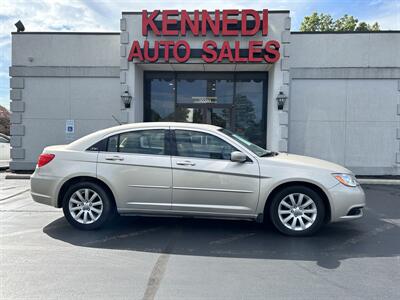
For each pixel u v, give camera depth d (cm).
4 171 1209
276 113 1050
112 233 518
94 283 345
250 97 1201
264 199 493
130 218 607
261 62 1038
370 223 578
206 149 513
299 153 1161
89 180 528
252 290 333
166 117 1216
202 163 502
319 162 526
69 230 530
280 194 496
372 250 448
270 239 492
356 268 388
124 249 448
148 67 1129
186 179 502
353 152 1150
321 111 1152
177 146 517
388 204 733
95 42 1180
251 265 396
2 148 1198
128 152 522
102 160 518
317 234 514
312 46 1147
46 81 1191
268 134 1147
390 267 392
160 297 317
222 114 1212
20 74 1186
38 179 534
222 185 498
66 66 1184
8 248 448
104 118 1191
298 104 1156
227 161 504
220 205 502
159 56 1033
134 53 1034
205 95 1208
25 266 388
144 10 1023
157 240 486
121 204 516
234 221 591
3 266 388
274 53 1014
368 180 1045
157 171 507
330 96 1148
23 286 337
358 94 1141
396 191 904
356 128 1147
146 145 523
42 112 1195
